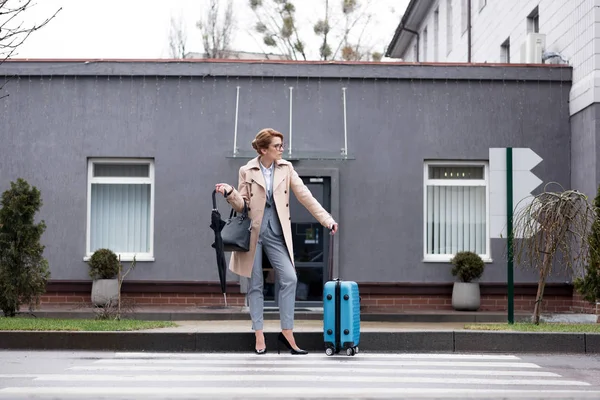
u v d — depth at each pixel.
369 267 16.39
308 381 7.25
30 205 13.17
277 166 8.84
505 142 16.59
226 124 16.45
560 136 16.61
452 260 16.19
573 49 16.52
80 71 16.44
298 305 16.27
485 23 23.67
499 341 9.75
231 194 8.48
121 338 9.71
